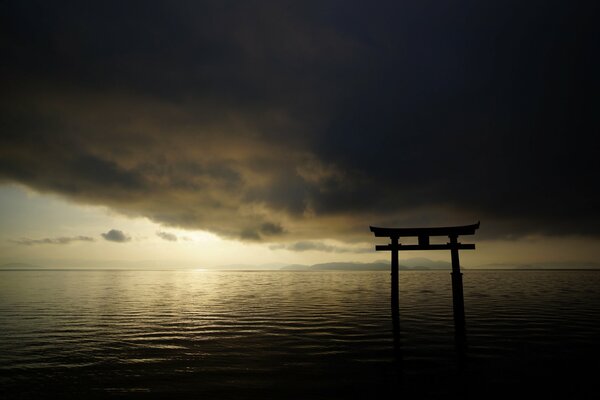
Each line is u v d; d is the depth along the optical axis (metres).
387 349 14.61
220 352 14.34
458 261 17.77
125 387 10.35
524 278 100.94
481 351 14.15
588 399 9.47
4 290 51.25
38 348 15.10
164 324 21.31
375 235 19.48
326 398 9.49
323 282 85.12
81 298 39.06
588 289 50.69
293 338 16.94
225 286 68.00
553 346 14.88
